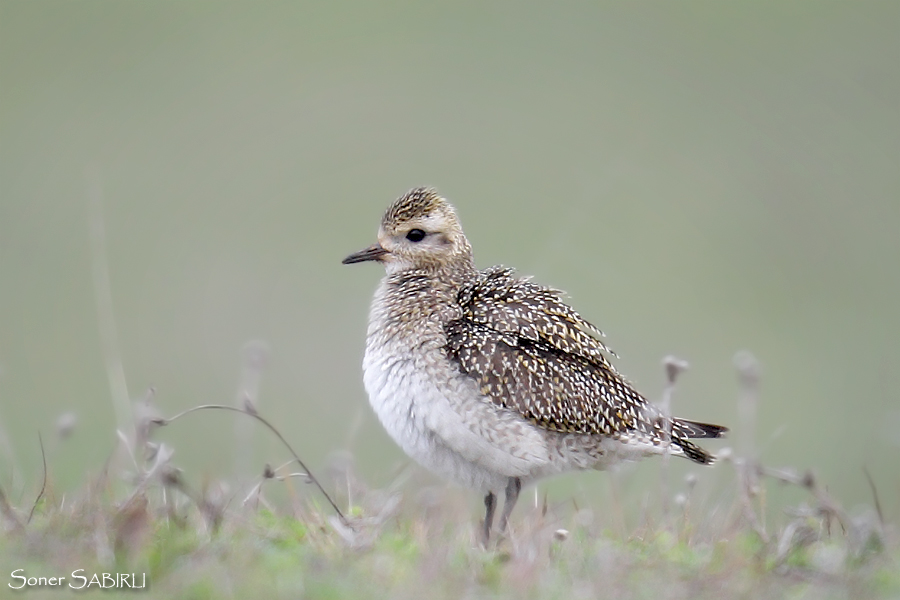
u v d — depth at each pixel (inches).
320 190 1117.1
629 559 264.2
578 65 1363.2
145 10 1380.4
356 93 1314.0
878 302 979.3
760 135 1253.1
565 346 333.7
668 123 1269.7
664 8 1465.3
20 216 1023.0
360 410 358.6
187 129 1207.6
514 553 266.1
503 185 1127.0
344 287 918.4
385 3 1478.8
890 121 1279.5
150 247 983.0
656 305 901.8
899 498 342.0
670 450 334.6
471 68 1368.1
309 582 243.8
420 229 355.3
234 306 879.1
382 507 297.3
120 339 832.9
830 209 1123.3
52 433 568.1
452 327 328.2
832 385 821.9
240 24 1398.9
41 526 263.3
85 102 1222.3
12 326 839.7
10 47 1307.8
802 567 265.4
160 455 272.7
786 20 1433.3
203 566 247.6
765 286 984.9
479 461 322.0
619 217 1072.2
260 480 324.5
